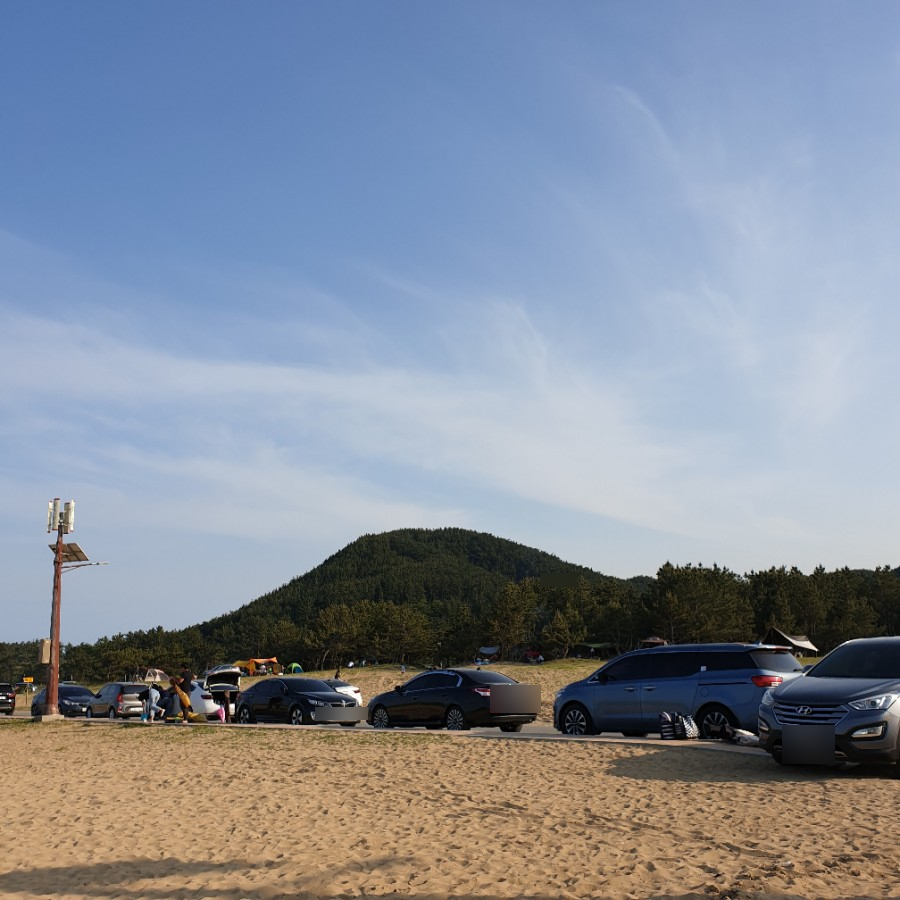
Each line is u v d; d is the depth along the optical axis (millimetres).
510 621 109500
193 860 8930
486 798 11758
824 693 12430
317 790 13273
